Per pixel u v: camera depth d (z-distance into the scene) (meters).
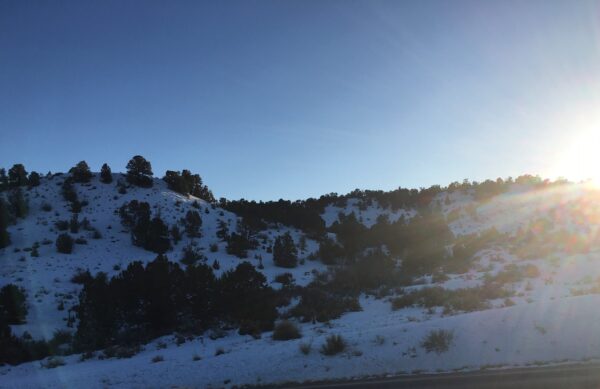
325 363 17.41
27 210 64.44
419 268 50.38
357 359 17.41
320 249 60.09
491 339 17.64
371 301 34.09
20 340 26.61
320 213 88.88
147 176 76.75
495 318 19.17
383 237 64.75
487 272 41.66
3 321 29.80
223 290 30.88
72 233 58.91
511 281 35.09
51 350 26.53
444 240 63.41
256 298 31.17
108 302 28.73
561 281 33.47
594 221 65.50
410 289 36.22
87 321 28.34
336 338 18.88
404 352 17.52
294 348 19.28
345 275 44.75
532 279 35.25
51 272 47.25
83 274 45.56
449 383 13.89
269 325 28.69
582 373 13.84
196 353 22.09
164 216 65.88
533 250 50.69
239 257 57.53
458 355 16.94
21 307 33.88
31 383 18.59
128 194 72.31
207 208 74.06
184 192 78.81
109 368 20.03
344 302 32.66
